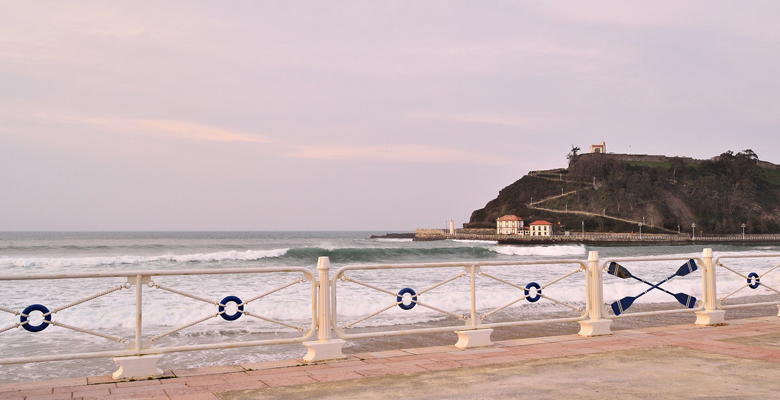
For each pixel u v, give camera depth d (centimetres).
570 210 19638
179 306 1436
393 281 2202
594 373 608
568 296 1725
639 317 1290
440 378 595
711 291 1012
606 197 19500
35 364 869
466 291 1850
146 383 588
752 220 19025
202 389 560
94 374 811
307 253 4666
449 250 5794
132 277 623
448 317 1334
